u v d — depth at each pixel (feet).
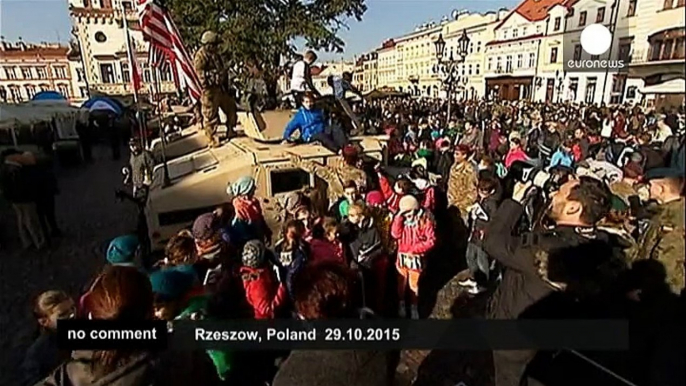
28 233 24.49
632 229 4.47
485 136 29.78
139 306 6.49
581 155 9.82
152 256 17.46
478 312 15.15
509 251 6.73
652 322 3.72
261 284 9.70
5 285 20.21
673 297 3.51
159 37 22.25
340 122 29.09
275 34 38.73
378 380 6.08
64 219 30.35
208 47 24.31
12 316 17.30
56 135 55.72
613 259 4.65
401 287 14.97
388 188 19.01
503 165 21.36
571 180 6.61
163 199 17.37
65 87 105.29
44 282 20.56
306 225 13.47
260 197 17.76
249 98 29.76
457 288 17.53
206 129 24.47
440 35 47.60
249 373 9.32
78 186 41.22
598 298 4.69
